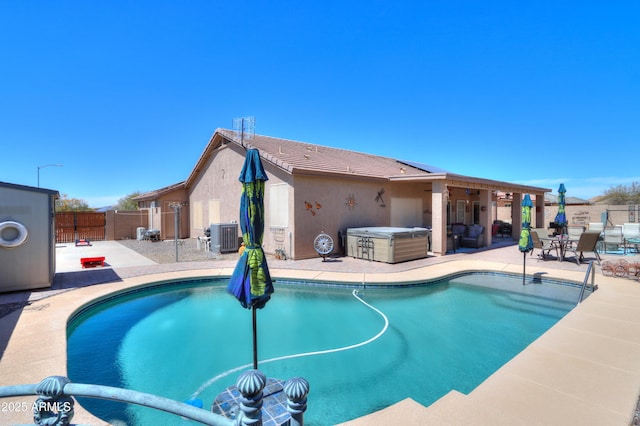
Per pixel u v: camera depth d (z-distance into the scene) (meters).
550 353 4.35
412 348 5.57
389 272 9.95
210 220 18.59
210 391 4.37
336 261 11.87
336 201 13.21
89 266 11.05
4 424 2.96
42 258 7.93
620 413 3.05
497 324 6.57
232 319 7.00
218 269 10.56
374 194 14.57
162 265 11.31
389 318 6.94
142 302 8.05
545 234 12.95
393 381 4.58
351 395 4.25
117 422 3.60
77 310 6.50
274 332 6.32
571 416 3.01
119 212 22.67
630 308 6.21
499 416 3.02
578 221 23.81
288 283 9.35
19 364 4.15
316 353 5.43
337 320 6.89
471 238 15.53
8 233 7.46
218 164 17.62
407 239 11.80
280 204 12.65
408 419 2.98
